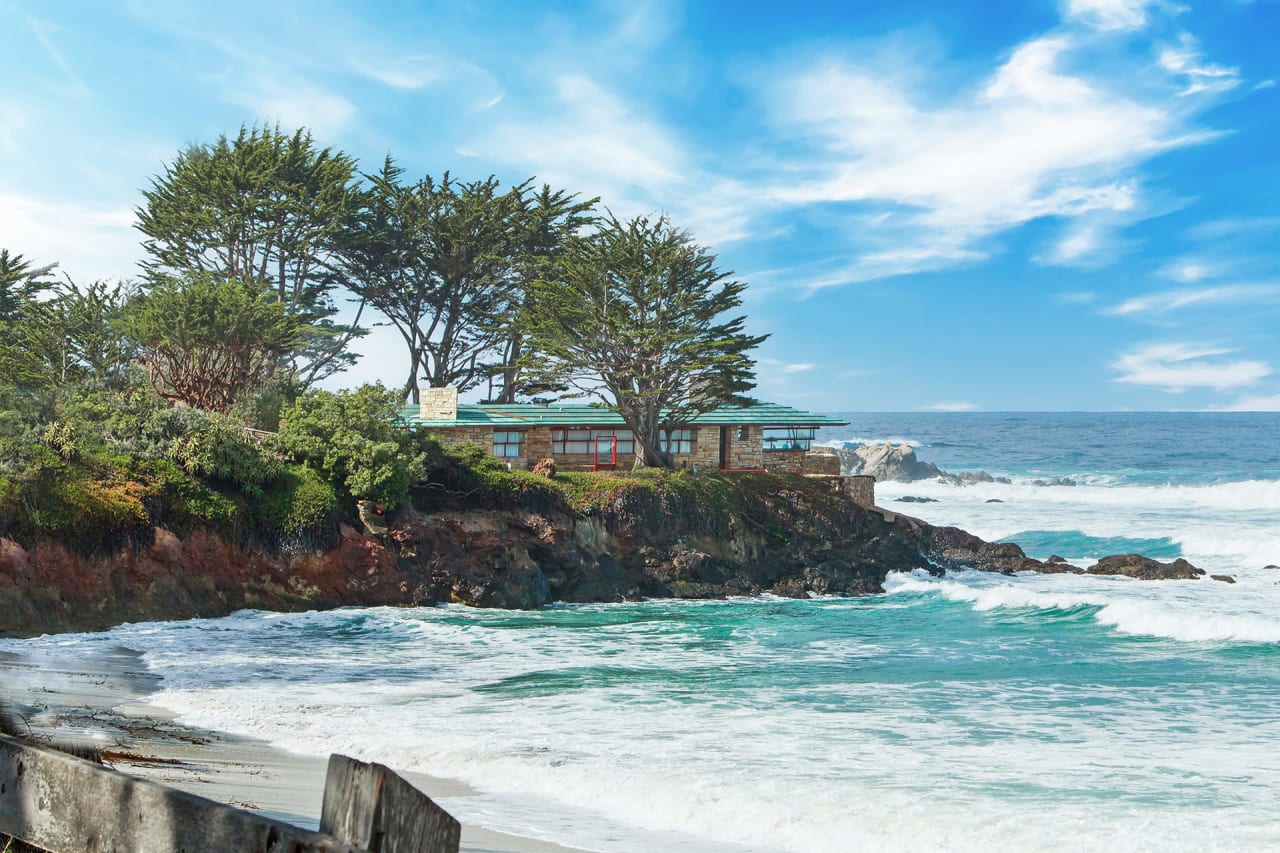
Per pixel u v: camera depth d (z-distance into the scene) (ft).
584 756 64.08
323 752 64.13
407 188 254.68
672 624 136.56
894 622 141.18
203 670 94.22
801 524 190.60
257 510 136.77
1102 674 99.04
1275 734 72.90
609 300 198.18
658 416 202.59
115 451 131.03
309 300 248.11
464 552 152.35
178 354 181.37
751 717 77.15
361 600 141.28
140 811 14.85
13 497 114.62
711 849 48.26
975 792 57.16
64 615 113.91
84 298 187.32
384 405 159.74
